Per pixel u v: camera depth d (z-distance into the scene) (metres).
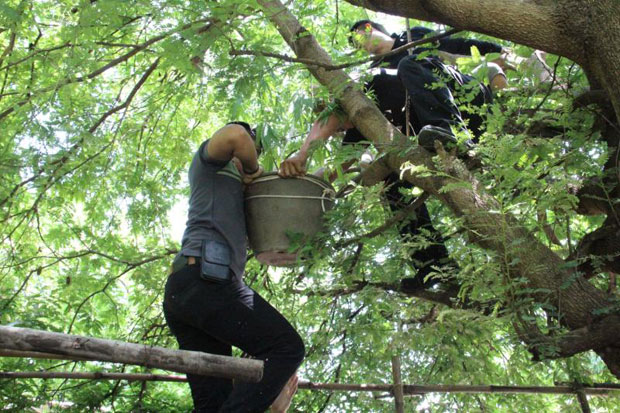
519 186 3.54
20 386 5.30
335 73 4.51
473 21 3.42
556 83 4.14
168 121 6.19
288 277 4.96
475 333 4.52
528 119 4.04
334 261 4.42
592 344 3.46
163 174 6.41
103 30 4.55
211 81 4.09
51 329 5.57
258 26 5.15
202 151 3.54
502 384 5.78
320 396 5.97
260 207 3.77
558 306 3.53
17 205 5.89
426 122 4.01
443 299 4.56
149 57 5.57
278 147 4.41
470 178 3.75
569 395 5.81
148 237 6.21
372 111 4.33
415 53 4.68
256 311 3.25
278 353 3.20
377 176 4.37
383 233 4.43
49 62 4.74
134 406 5.54
